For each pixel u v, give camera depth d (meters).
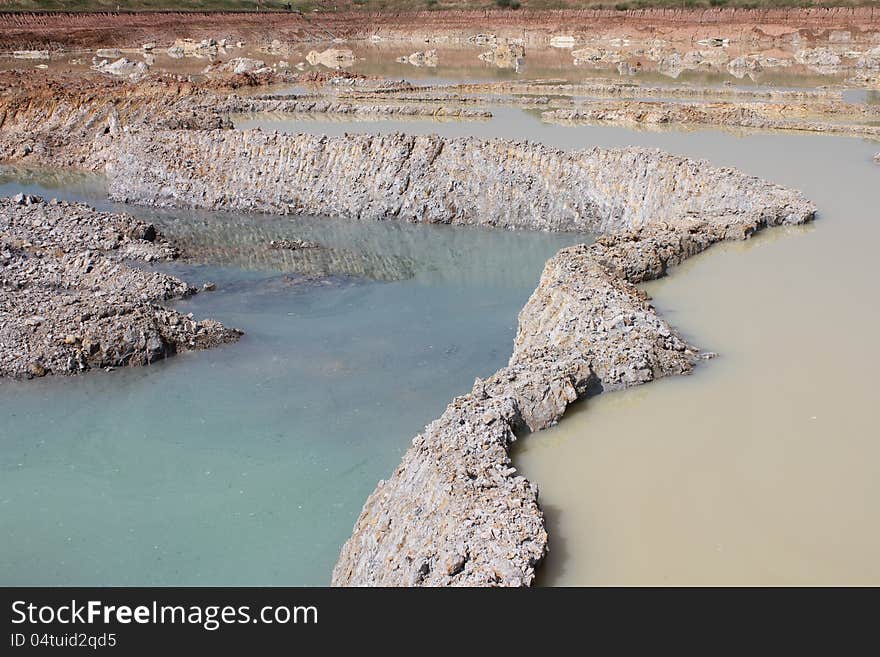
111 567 14.22
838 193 28.73
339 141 34.16
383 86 61.06
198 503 15.86
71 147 44.16
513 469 12.47
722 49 84.06
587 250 21.62
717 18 91.81
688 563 11.02
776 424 14.34
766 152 35.56
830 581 10.68
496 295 25.44
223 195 34.78
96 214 31.69
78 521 15.45
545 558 10.98
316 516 15.38
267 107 51.16
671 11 94.12
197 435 18.09
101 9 97.88
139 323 21.80
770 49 84.81
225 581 13.75
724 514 11.98
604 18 97.56
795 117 45.19
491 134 40.84
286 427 18.27
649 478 12.93
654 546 11.35
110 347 21.16
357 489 16.11
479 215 31.81
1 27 89.12
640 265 21.00
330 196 33.62
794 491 12.49
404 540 11.91
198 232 32.12
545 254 28.80
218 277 27.64
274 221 33.19
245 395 19.67
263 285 26.78
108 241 29.62
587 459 13.51
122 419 18.77
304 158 34.25
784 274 21.25
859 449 13.54
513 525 11.15
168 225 33.03
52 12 93.69
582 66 76.12
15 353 20.89
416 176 32.78
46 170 42.69
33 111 46.97
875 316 18.58
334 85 62.81
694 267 22.00
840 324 18.22
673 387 15.80
